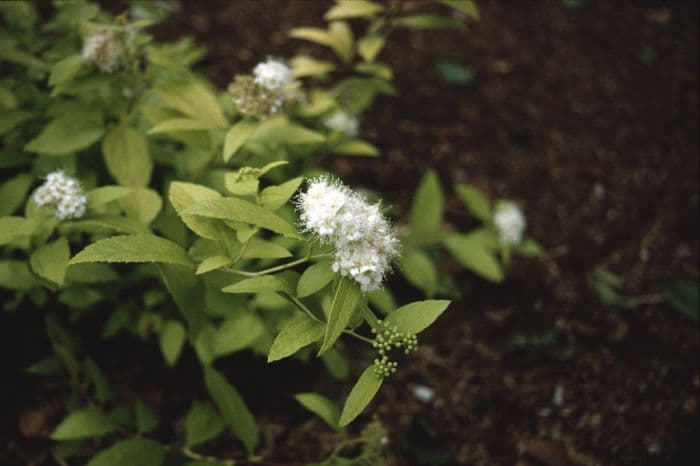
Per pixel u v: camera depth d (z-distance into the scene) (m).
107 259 0.76
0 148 0.94
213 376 0.88
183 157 0.94
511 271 1.16
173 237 0.86
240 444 0.96
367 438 0.89
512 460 0.97
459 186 1.10
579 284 1.14
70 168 0.90
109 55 0.89
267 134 0.90
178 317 0.94
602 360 1.04
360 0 0.95
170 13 1.46
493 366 1.03
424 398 1.01
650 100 1.52
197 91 0.88
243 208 0.76
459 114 1.42
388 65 1.50
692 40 1.70
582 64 1.59
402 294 1.08
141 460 0.85
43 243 0.84
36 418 0.94
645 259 1.20
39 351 0.97
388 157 1.30
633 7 1.79
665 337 1.07
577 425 1.00
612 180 1.33
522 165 1.34
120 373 0.98
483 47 1.59
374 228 0.77
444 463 0.97
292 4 1.58
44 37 0.98
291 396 0.99
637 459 0.97
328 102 0.97
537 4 1.75
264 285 0.76
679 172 1.37
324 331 0.76
